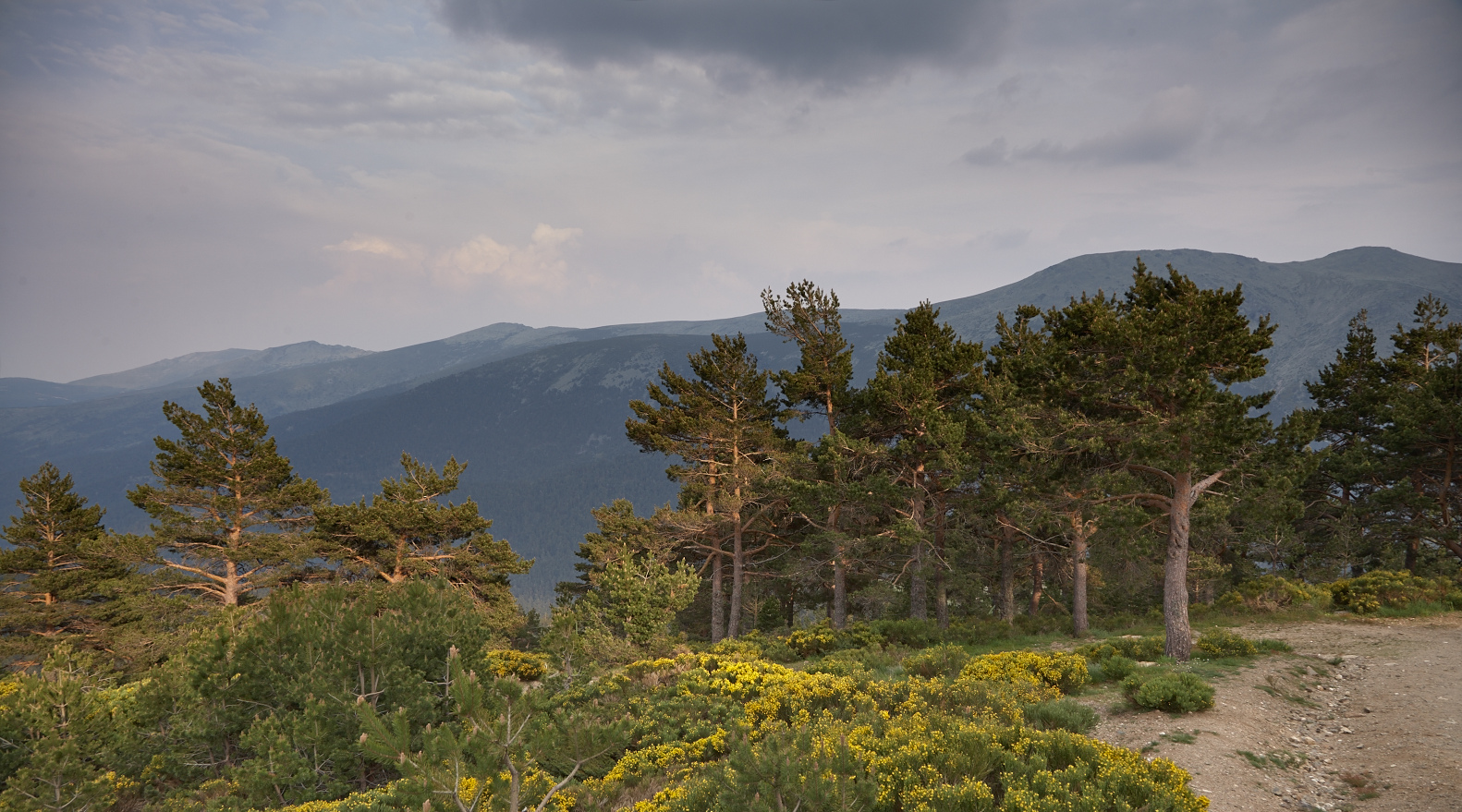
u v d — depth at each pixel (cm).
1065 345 2173
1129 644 2111
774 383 3266
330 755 1420
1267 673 1717
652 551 3338
